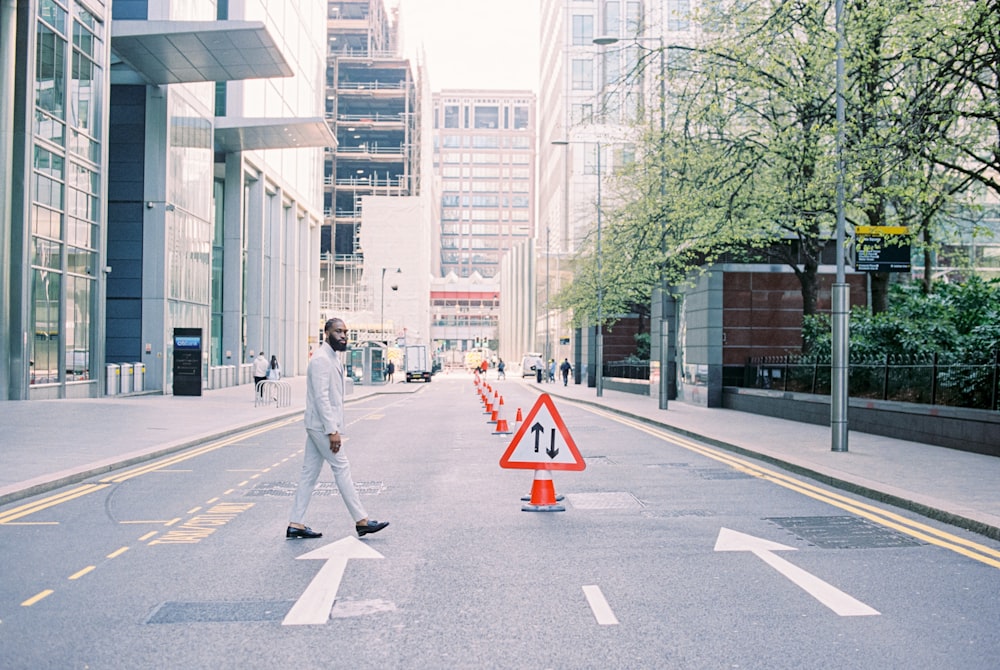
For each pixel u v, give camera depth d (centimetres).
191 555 800
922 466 1352
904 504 1042
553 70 10038
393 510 1034
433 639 557
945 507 970
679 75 2303
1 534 898
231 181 5353
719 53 2009
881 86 1838
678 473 1382
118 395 3709
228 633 572
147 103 4047
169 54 3719
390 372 7356
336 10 13888
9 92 2897
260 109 5744
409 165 13175
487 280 15600
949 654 528
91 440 1781
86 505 1078
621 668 504
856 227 1756
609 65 8512
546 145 10969
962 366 1650
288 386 3300
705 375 3244
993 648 539
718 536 877
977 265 3338
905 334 2122
